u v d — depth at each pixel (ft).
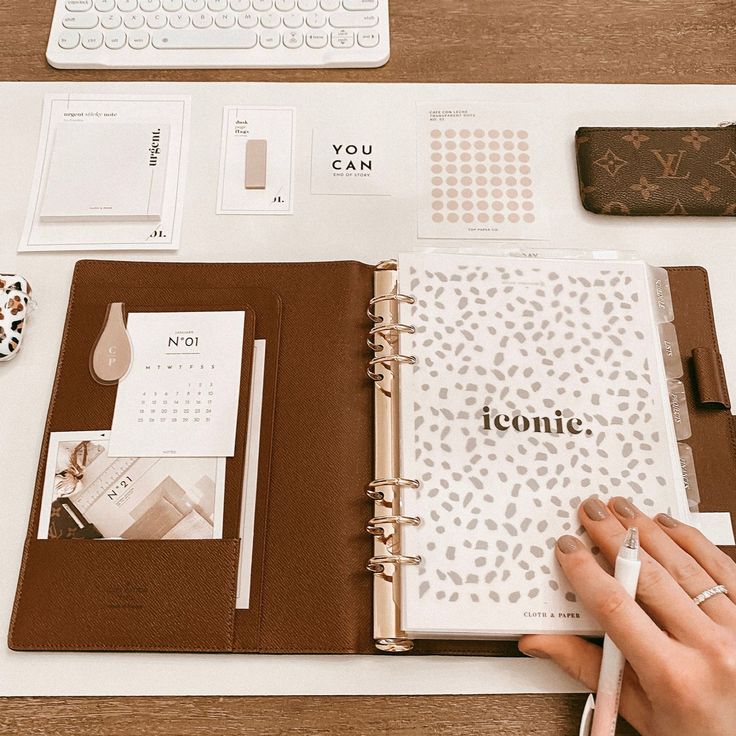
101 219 2.41
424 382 2.01
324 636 1.88
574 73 2.72
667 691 1.53
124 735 1.81
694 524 1.99
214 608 1.88
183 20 2.71
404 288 2.12
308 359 2.16
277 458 2.06
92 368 2.11
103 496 1.98
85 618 1.88
